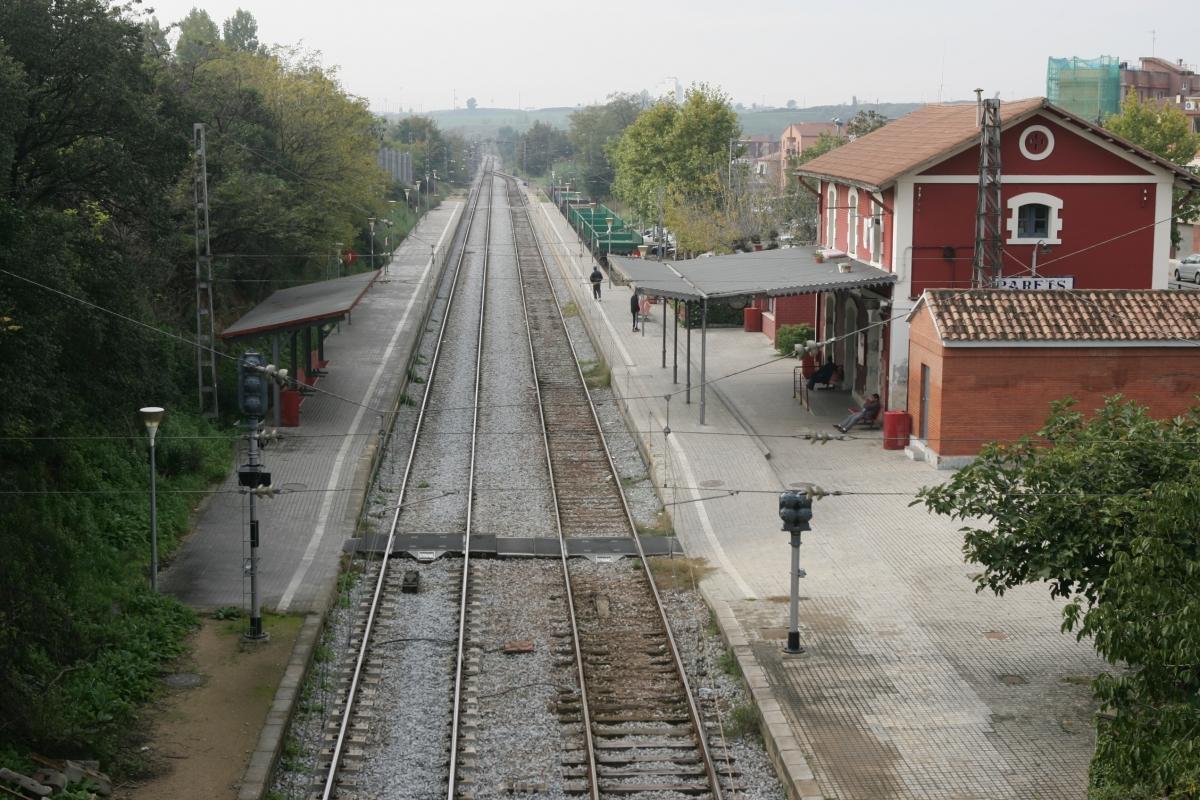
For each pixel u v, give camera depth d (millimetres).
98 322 20938
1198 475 12281
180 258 35375
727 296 31250
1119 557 11703
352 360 40719
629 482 27859
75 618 17312
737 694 16719
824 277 32562
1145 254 31453
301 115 51125
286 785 14320
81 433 23281
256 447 18562
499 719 15992
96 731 14750
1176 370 27234
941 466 27844
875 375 33625
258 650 18062
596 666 17719
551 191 142250
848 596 20219
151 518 20219
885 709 15844
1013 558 15047
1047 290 28094
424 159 149125
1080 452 14906
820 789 13703
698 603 20281
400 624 19484
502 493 27031
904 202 30828
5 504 18781
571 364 42250
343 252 60250
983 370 27375
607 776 14414
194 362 32344
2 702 14156
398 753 15086
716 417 33219
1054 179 31109
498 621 19609
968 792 13648
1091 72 107875
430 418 34250
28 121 22547
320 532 23719
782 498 17703
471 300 56875
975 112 34375
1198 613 10805
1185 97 115375
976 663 17344
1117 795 11492
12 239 18531
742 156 72250
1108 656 11945
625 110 181250
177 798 13711
